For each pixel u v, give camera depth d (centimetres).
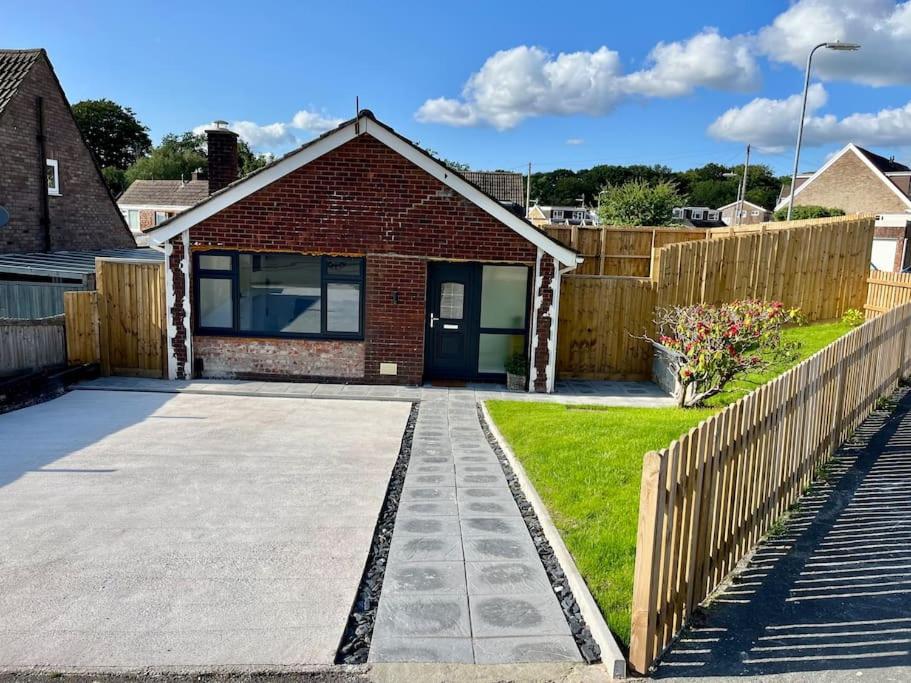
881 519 593
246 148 7681
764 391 516
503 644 397
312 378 1234
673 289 1349
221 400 1088
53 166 1884
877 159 4509
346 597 454
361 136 1160
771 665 382
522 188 4059
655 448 754
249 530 567
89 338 1203
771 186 8769
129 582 472
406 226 1187
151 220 4650
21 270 1541
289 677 368
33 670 372
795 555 523
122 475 708
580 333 1350
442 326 1258
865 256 1515
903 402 985
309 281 1213
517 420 952
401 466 768
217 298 1218
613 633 401
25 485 671
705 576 446
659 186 3688
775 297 1448
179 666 376
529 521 585
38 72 1803
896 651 396
